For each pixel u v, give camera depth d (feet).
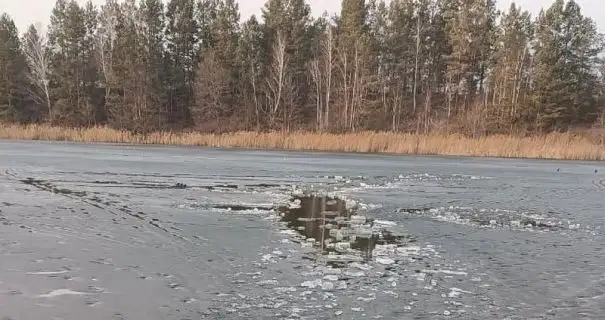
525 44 206.69
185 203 44.27
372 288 23.89
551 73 188.44
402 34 216.54
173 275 24.89
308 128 189.57
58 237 31.30
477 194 55.47
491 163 99.66
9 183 53.72
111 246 29.66
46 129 140.77
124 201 44.34
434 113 210.59
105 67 205.36
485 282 25.38
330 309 21.12
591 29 220.02
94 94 211.41
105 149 108.68
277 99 192.34
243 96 204.23
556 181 70.79
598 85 223.51
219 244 30.71
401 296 22.98
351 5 203.21
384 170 79.25
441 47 225.97
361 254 29.53
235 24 213.05
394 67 224.33
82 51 217.77
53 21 214.28
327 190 55.16
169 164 78.48
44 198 44.80
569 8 208.44
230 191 52.16
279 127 184.55
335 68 204.74
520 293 23.97
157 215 38.70
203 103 195.83
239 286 23.58
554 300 23.20
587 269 28.07
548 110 186.80
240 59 204.95
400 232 35.55
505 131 181.37
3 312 19.98
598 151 116.26
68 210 39.68
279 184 59.11
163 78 213.87
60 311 20.22
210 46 212.84
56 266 25.73
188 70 227.20
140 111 185.47
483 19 205.87
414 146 117.91
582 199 53.98
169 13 226.38
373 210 43.73
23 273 24.59
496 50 204.54
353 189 56.54
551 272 27.37
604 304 22.84
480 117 182.39
